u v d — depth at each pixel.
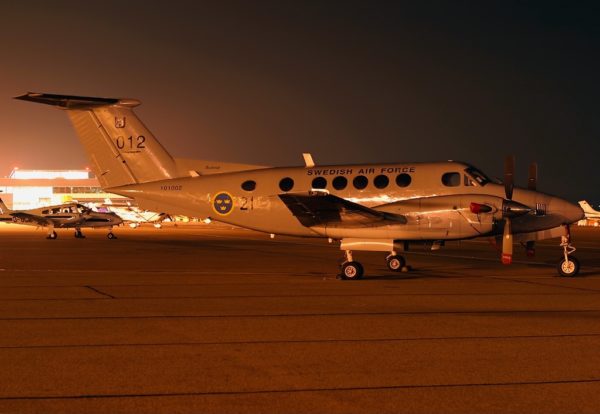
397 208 15.44
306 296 12.14
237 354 7.50
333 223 15.49
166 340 8.21
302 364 7.07
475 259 22.12
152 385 6.30
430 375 6.65
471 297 12.01
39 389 6.17
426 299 11.74
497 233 15.62
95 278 15.34
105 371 6.77
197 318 9.73
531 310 10.49
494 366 6.98
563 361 7.18
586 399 5.91
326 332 8.70
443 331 8.75
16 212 38.16
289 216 18.33
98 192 118.44
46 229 56.06
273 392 6.11
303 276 16.02
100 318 9.73
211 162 19.50
